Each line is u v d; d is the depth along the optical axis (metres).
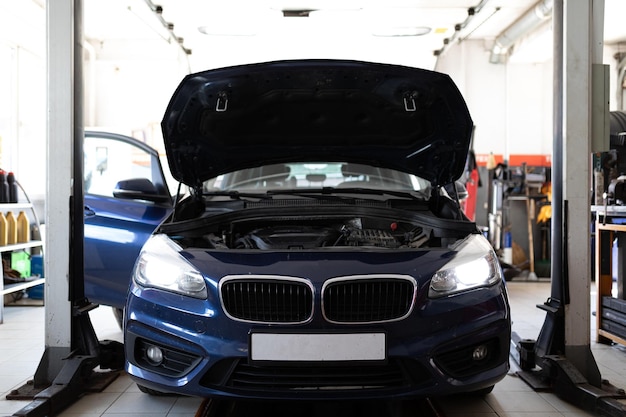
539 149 7.27
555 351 2.54
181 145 2.51
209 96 2.32
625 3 5.67
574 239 2.52
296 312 1.75
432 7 5.62
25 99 6.30
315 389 1.73
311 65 2.21
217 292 1.78
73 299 2.54
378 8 5.65
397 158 2.75
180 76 6.82
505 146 7.34
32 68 6.43
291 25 6.06
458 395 2.40
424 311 1.76
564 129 2.52
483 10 6.22
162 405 2.33
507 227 6.84
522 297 5.26
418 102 2.39
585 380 2.34
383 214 2.21
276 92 2.38
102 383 2.57
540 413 2.22
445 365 1.77
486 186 7.16
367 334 1.71
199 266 1.85
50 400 2.19
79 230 2.60
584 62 2.50
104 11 6.17
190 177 2.66
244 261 1.84
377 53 6.97
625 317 3.16
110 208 3.03
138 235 2.94
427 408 2.20
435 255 1.89
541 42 6.39
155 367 1.89
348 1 5.48
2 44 5.93
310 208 2.23
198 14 5.75
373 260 1.82
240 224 2.36
